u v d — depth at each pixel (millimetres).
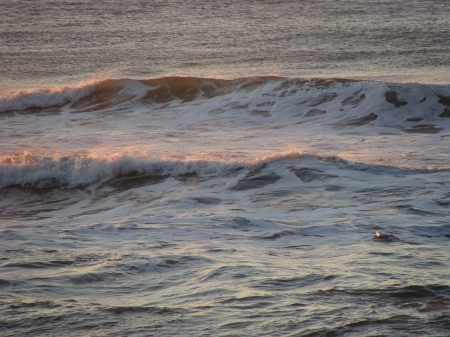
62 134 60562
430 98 67375
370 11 168125
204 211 31766
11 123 67500
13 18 155125
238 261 19953
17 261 19906
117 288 16969
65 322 13953
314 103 69750
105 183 41156
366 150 49375
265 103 71375
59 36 132250
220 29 140875
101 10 169750
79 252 21578
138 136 58938
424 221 26859
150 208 34031
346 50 115250
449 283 16484
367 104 67625
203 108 72125
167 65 103938
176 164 42312
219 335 13102
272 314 14336
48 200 38250
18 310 14734
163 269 19031
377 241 23094
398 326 13234
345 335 12875
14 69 99438
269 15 161500
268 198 34688
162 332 13328
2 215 34688
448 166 41406
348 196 33531
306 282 17078
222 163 41625
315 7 175125
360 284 16578
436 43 122375
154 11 168625
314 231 25797
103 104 76375
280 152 49750
